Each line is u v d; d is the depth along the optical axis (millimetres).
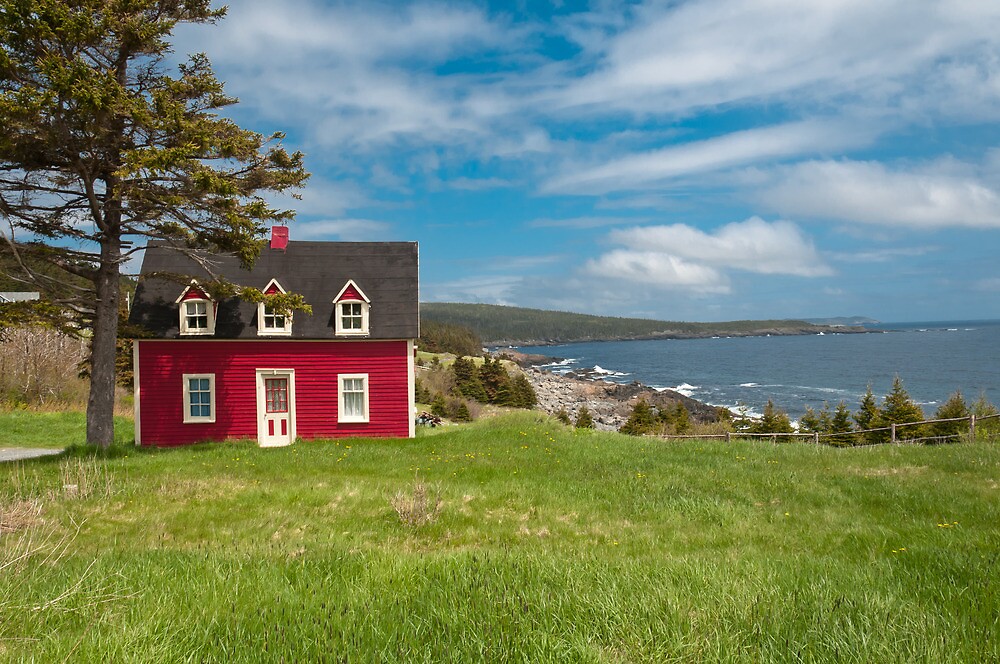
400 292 26531
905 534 8688
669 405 85062
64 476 12219
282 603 4742
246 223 18797
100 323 19375
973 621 4473
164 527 8906
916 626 4188
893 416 41125
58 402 33469
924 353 177625
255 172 20172
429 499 10383
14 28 15367
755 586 5148
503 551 6625
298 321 25234
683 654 3838
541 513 10406
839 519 9984
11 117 14844
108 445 18812
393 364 25328
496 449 18828
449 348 166125
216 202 18844
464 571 5594
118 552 6836
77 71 14875
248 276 26234
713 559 6812
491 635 4008
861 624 4246
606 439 21859
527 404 81688
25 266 17750
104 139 16922
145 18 18016
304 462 16062
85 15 15812
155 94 17141
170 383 24172
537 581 5254
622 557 7145
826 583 5395
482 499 11266
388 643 3906
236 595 4938
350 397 25266
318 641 3947
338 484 12656
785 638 3969
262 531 8672
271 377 24781
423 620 4328
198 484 12148
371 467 15242
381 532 8859
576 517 10234
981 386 96438
